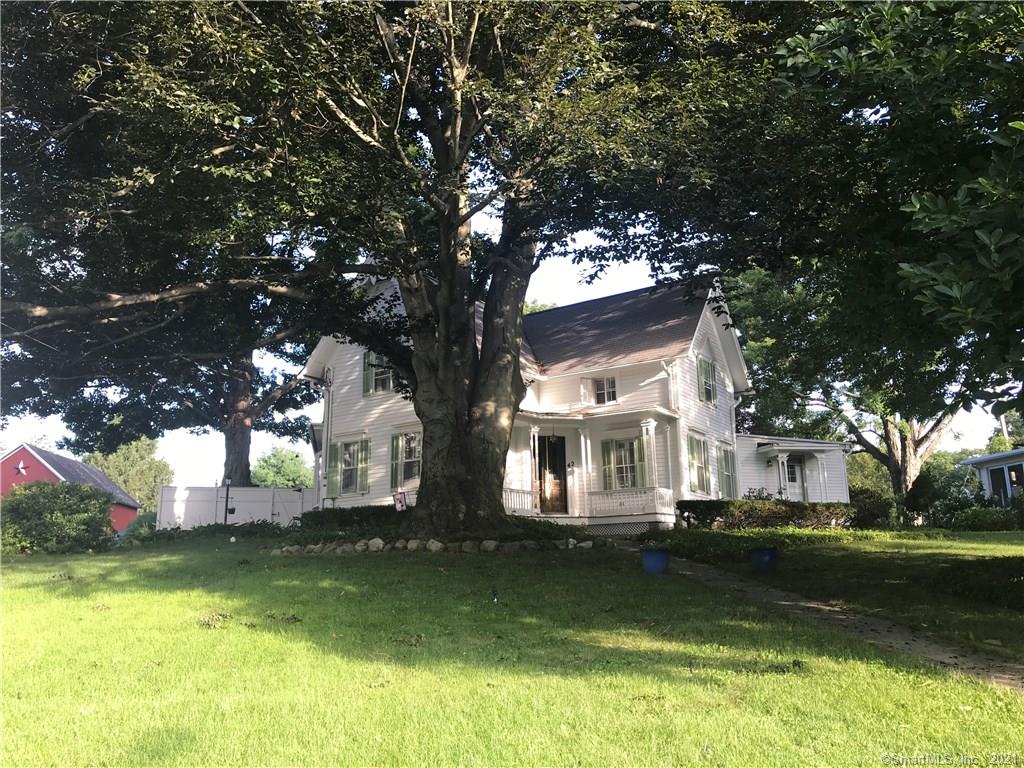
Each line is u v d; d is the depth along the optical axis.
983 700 5.27
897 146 7.66
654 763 4.16
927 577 11.10
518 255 16.84
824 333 19.03
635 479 21.88
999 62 6.41
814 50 7.12
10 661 6.59
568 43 10.30
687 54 12.11
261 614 8.49
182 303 15.96
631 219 12.90
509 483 21.42
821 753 4.29
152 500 87.06
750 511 20.91
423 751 4.38
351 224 11.68
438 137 14.55
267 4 10.02
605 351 23.42
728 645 7.10
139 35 10.02
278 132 10.34
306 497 28.83
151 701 5.45
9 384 17.12
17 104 11.93
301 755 4.34
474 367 16.53
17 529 15.92
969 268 5.48
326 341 25.62
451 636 7.54
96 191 11.52
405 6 11.81
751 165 10.60
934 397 8.65
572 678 5.92
